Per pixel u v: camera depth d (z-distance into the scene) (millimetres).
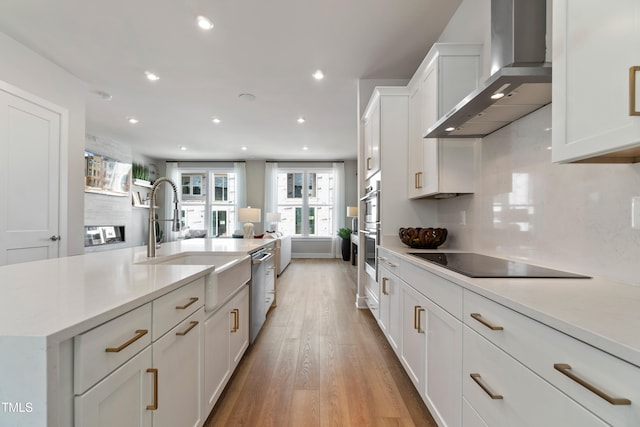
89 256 1840
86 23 2367
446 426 1301
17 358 578
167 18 2311
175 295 1108
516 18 1481
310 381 1947
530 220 1578
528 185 1598
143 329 906
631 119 724
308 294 4184
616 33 763
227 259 2193
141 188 7516
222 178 8391
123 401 822
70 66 3029
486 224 1998
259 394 1801
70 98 3178
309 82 3436
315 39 2613
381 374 2037
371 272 2971
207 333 1425
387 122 2848
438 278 1394
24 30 2449
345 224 8148
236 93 3730
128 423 839
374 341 2588
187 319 1210
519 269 1365
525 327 813
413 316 1745
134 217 7223
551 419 721
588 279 1149
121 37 2553
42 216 2805
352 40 2633
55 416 598
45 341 576
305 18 2334
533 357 783
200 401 1337
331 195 8336
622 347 545
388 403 1717
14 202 2551
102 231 5941
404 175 2830
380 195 2816
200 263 2191
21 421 584
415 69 3146
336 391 1834
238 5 2178
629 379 541
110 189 6062
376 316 2785
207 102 4023
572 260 1306
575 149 899
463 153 2150
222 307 1652
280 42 2650
